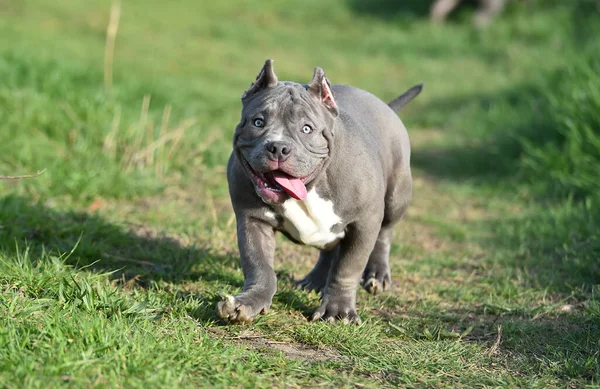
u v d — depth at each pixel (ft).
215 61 81.87
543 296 29.01
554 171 45.06
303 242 24.79
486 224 40.09
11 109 43.57
